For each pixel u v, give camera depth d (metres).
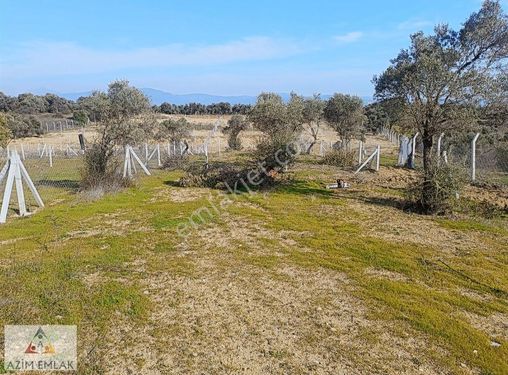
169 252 6.92
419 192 9.91
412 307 4.99
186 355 3.95
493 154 16.33
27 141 34.78
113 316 4.66
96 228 8.40
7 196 9.12
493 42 10.20
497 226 8.62
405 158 18.59
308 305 5.05
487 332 4.48
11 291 5.12
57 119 48.00
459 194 10.27
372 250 7.07
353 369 3.78
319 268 6.28
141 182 14.51
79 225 8.62
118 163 13.83
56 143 33.50
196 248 7.16
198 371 3.71
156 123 22.72
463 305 5.07
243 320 4.65
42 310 4.71
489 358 3.96
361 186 13.39
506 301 5.24
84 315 4.66
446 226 8.63
